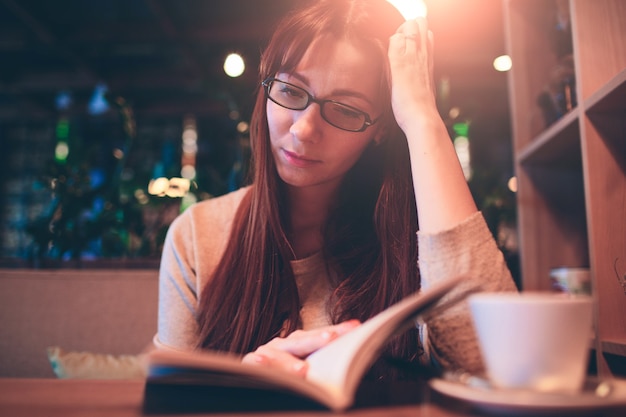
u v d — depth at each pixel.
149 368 0.49
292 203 1.08
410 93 0.86
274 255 1.00
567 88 1.30
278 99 0.93
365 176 1.11
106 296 1.44
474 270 0.70
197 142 7.19
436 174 0.77
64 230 1.83
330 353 0.57
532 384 0.46
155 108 6.87
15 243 6.99
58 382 0.63
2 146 7.46
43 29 4.95
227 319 0.98
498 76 5.51
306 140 0.90
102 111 6.84
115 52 5.80
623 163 1.05
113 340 1.41
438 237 0.72
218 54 5.46
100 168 6.38
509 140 5.95
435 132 0.81
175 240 1.11
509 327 0.46
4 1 4.49
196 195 2.09
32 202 7.21
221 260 1.03
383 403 0.52
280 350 0.65
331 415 0.47
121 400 0.53
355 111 0.92
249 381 0.49
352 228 1.09
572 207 1.61
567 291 1.31
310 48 0.90
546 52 1.63
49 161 1.87
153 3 4.44
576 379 0.46
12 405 0.50
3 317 1.41
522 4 1.64
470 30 4.64
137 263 1.55
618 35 1.07
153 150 6.77
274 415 0.46
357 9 0.94
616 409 0.47
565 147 1.40
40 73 6.38
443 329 0.70
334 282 1.07
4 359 1.38
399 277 1.01
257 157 1.02
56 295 1.43
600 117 1.06
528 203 1.61
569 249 1.59
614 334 1.01
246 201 1.07
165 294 1.09
